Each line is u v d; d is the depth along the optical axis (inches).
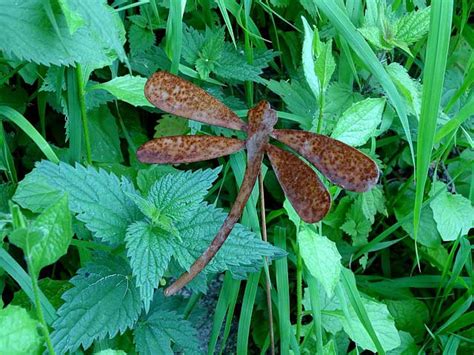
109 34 20.6
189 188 24.0
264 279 31.2
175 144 21.1
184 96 21.1
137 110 33.2
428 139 24.5
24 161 30.9
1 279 27.7
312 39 25.6
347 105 31.2
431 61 24.4
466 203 32.3
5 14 21.4
